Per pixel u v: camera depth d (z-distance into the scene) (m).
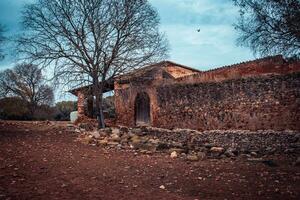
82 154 14.30
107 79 24.11
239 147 17.83
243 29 14.79
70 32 23.20
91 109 29.80
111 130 21.50
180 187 9.46
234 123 18.78
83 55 23.25
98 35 23.28
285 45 13.77
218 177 10.66
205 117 20.39
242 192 8.91
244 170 11.72
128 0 23.88
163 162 13.30
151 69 25.88
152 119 24.16
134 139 18.89
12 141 16.25
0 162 11.31
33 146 15.34
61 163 12.02
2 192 8.04
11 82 51.44
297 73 16.28
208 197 8.44
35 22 23.39
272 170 11.66
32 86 51.47
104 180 9.95
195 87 21.14
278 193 8.75
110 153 15.10
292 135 15.95
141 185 9.56
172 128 22.45
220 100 19.61
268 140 16.75
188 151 16.28
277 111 16.95
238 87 18.72
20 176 9.71
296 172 11.25
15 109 49.56
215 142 19.09
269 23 13.90
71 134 20.41
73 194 8.30
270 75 17.38
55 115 51.44
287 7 13.07
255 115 17.84
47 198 7.83
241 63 19.42
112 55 23.52
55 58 23.33
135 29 24.30
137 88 25.69
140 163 12.95
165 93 23.22
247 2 14.40
